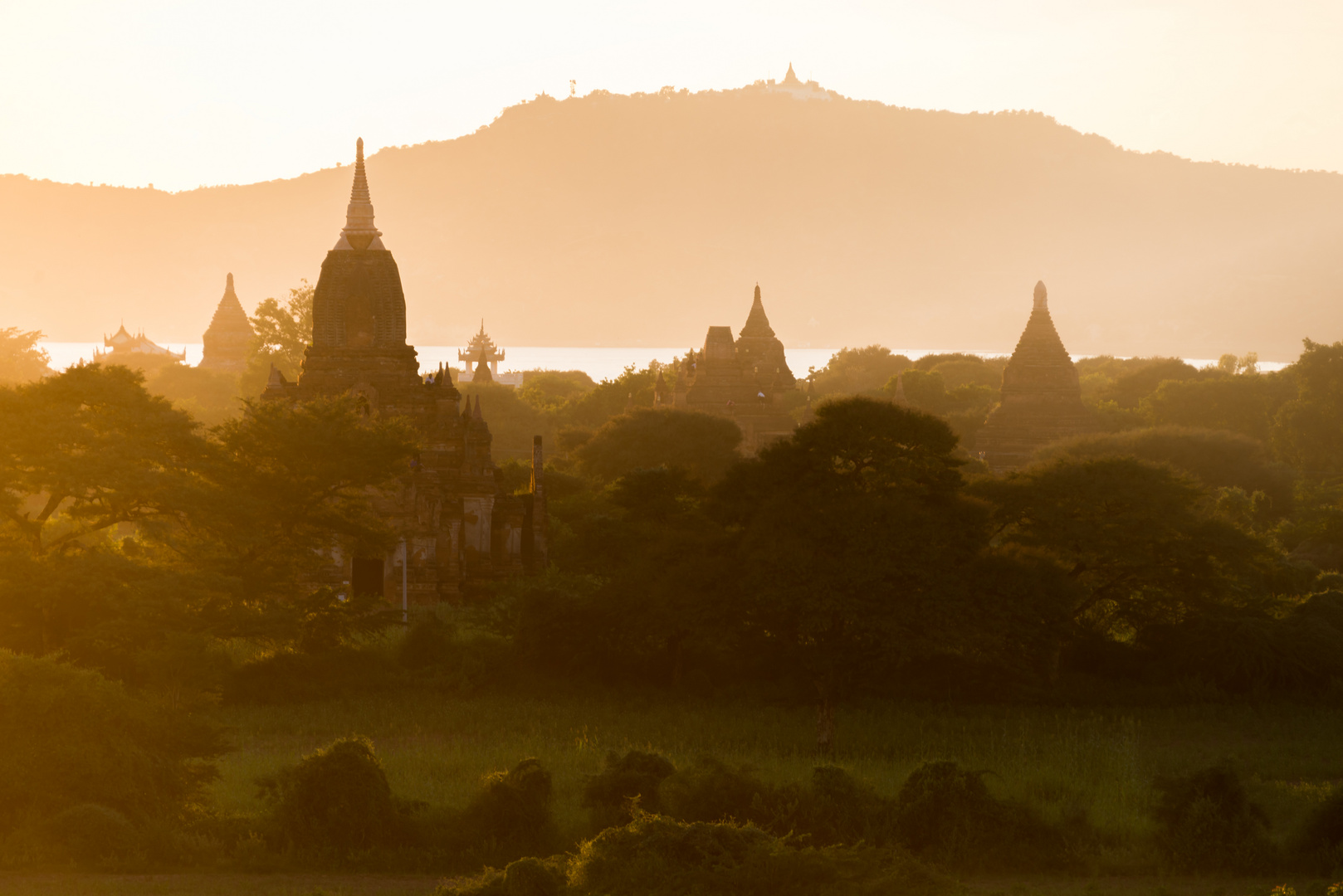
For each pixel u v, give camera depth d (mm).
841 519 107250
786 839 66688
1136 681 132125
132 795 65250
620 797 73500
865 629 101750
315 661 122312
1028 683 123000
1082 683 129000
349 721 105375
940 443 114500
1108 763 91938
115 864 61219
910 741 102688
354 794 67875
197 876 60594
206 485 123938
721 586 109375
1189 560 133750
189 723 71625
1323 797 83062
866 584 104188
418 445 152000
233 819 69062
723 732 104438
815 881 53969
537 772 72000
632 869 53938
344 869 64750
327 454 132250
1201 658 129000
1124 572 136250
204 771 72125
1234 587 142750
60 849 61125
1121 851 70938
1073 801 80062
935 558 107188
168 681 90625
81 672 66875
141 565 107688
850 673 103812
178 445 117312
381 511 155625
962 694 123688
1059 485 136625
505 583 158250
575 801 76500
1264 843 70000
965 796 71750
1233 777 72500
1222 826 69875
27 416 106375
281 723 103438
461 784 81562
